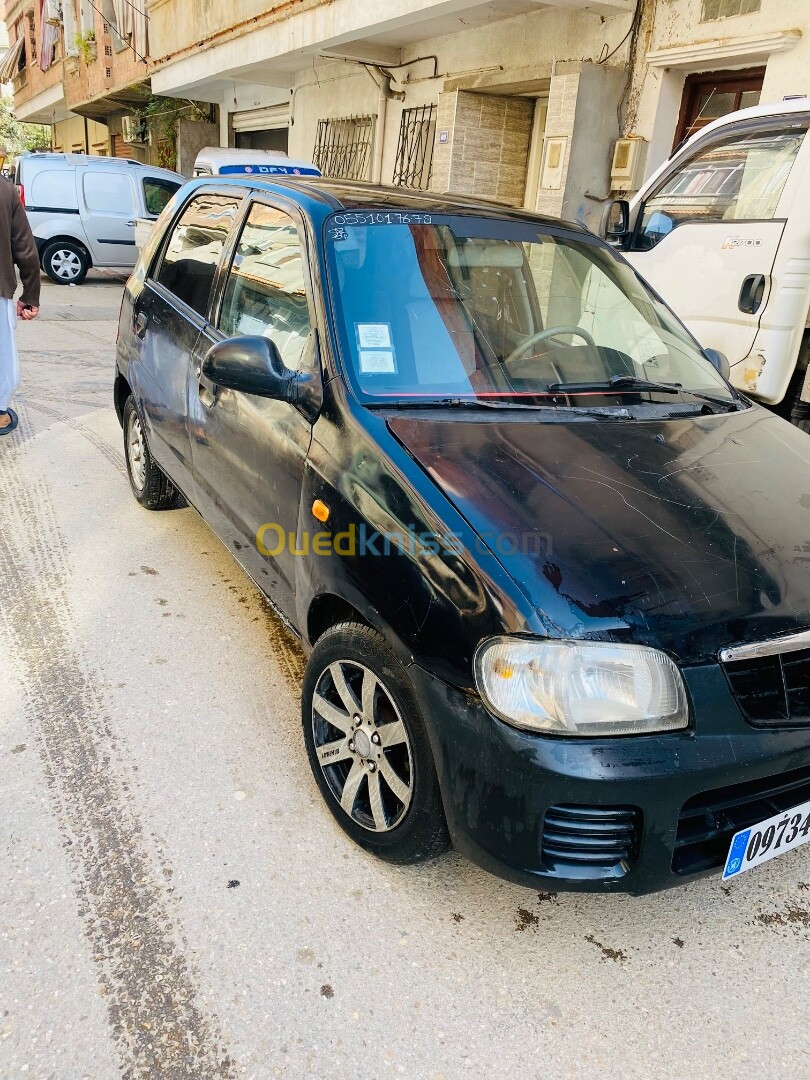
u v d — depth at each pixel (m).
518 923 2.26
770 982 2.14
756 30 6.34
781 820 2.07
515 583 1.92
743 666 1.96
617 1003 2.05
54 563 4.13
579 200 7.63
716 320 5.17
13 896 2.21
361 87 11.62
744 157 5.14
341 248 2.82
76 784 2.64
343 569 2.32
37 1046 1.84
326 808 2.62
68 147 34.28
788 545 2.17
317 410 2.58
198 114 18.25
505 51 8.80
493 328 2.86
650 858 1.90
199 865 2.36
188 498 3.86
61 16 25.31
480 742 1.91
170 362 3.84
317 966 2.08
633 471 2.36
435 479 2.19
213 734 2.93
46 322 10.76
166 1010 1.94
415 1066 1.85
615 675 1.85
